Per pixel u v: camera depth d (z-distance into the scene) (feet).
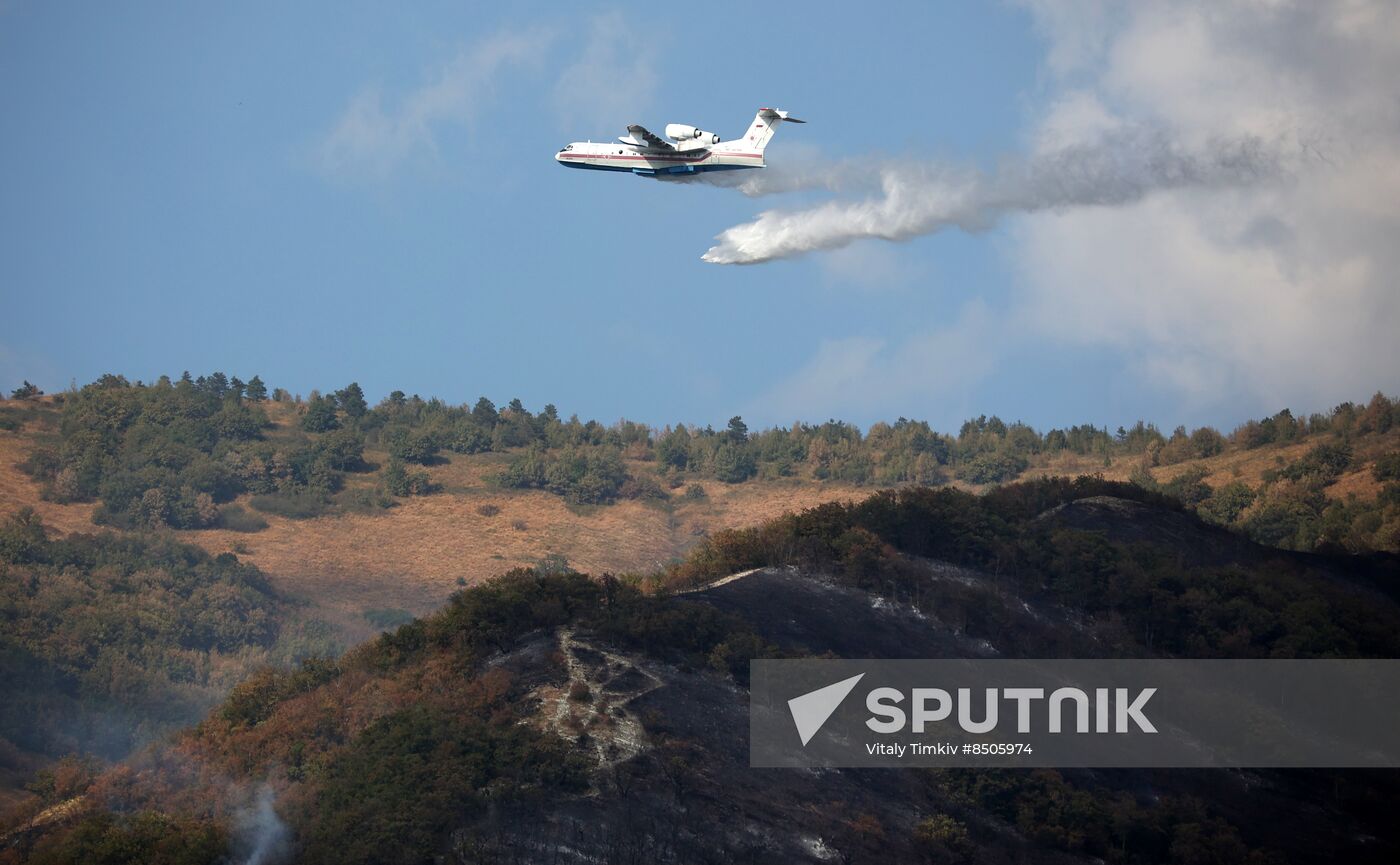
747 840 436.35
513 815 426.10
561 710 485.97
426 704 478.59
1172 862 488.85
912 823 472.44
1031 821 486.79
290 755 480.23
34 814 515.09
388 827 403.13
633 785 450.30
